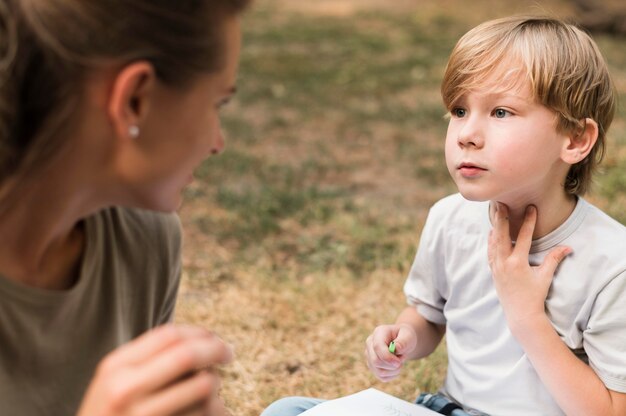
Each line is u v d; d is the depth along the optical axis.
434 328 2.10
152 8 0.99
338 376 2.84
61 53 0.98
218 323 3.22
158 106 1.03
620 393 1.67
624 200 4.32
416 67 8.60
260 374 2.85
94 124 1.01
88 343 1.18
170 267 1.31
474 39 1.74
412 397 2.69
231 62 1.08
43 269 1.12
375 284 3.53
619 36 10.01
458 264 1.90
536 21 1.76
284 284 3.57
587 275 1.71
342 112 6.93
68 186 1.05
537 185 1.70
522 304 1.71
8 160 1.01
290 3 13.08
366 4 12.93
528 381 1.77
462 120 1.73
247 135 6.24
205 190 4.91
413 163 5.59
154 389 0.89
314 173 5.35
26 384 1.11
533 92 1.64
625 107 6.43
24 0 0.97
